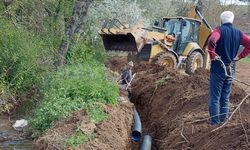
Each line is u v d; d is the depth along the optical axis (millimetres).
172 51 17938
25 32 15914
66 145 8023
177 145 8453
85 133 8500
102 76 13711
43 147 8297
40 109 11125
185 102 10961
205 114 9398
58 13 18188
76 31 17938
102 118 9531
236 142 6961
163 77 14094
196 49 19266
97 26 22547
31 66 14898
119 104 11594
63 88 11430
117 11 26578
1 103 13867
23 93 14781
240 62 31125
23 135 11406
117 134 9180
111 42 17391
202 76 13164
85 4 17656
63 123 9422
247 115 8633
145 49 17438
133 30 16641
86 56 19984
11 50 14805
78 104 10391
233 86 11062
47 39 17250
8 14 16312
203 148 7570
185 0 37062
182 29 19234
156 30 18406
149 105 13133
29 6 17469
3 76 14422
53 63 16406
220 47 8227
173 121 10242
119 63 21516
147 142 10055
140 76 15883
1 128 12086
